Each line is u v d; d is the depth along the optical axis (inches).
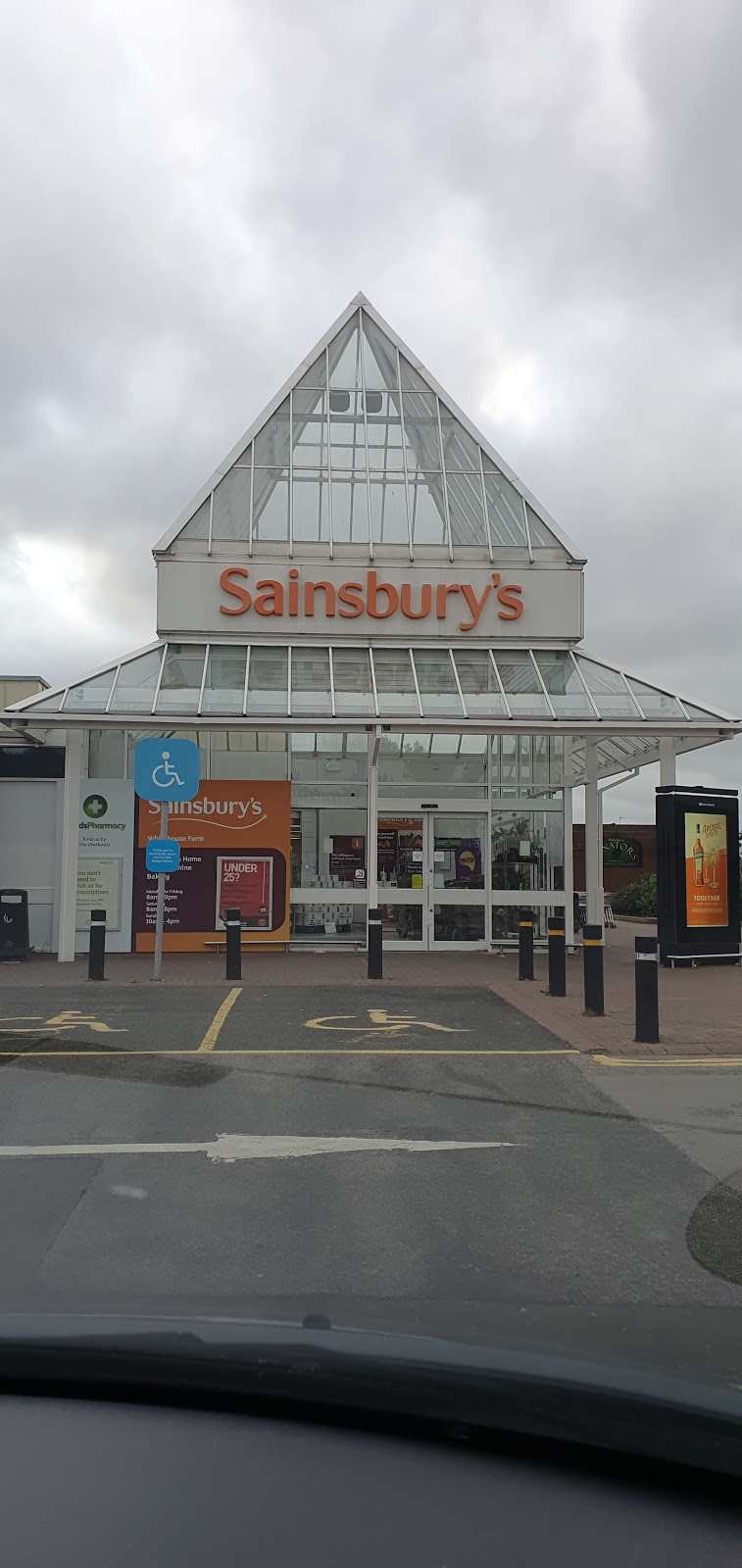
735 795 784.9
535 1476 99.2
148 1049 422.3
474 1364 115.6
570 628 858.8
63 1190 243.3
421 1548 86.7
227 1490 95.0
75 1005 542.3
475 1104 331.6
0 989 609.3
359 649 836.6
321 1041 441.7
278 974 679.1
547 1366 116.3
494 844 847.1
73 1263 196.4
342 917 836.6
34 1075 370.6
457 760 851.4
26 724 728.3
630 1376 113.5
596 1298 183.3
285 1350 117.9
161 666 791.1
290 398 902.4
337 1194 242.2
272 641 840.9
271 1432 106.3
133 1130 296.4
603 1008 510.3
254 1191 243.6
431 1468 99.7
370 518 870.4
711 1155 277.0
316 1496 94.2
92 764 833.5
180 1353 116.1
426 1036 454.6
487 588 860.0
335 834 842.2
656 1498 96.0
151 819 826.8
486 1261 201.2
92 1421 108.4
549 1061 400.8
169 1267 194.9
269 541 858.1
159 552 845.8
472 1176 257.1
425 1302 178.4
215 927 824.3
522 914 833.5
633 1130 302.4
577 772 992.9
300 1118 311.4
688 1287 189.3
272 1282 188.1
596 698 783.1
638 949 438.3
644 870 1988.2
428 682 802.8
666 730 753.0
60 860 823.7
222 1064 391.2
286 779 840.3
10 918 770.2
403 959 771.4
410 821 845.2
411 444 901.8
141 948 818.8
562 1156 274.8
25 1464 99.3
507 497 886.4
